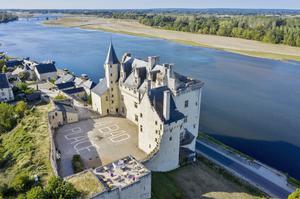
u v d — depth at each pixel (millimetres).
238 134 97562
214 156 81562
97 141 76812
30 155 64625
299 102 128125
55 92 120500
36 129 77750
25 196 46875
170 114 66688
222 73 177375
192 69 186250
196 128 85375
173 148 68750
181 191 62906
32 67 154625
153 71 79625
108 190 47812
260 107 121875
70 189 46375
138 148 73688
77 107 103250
